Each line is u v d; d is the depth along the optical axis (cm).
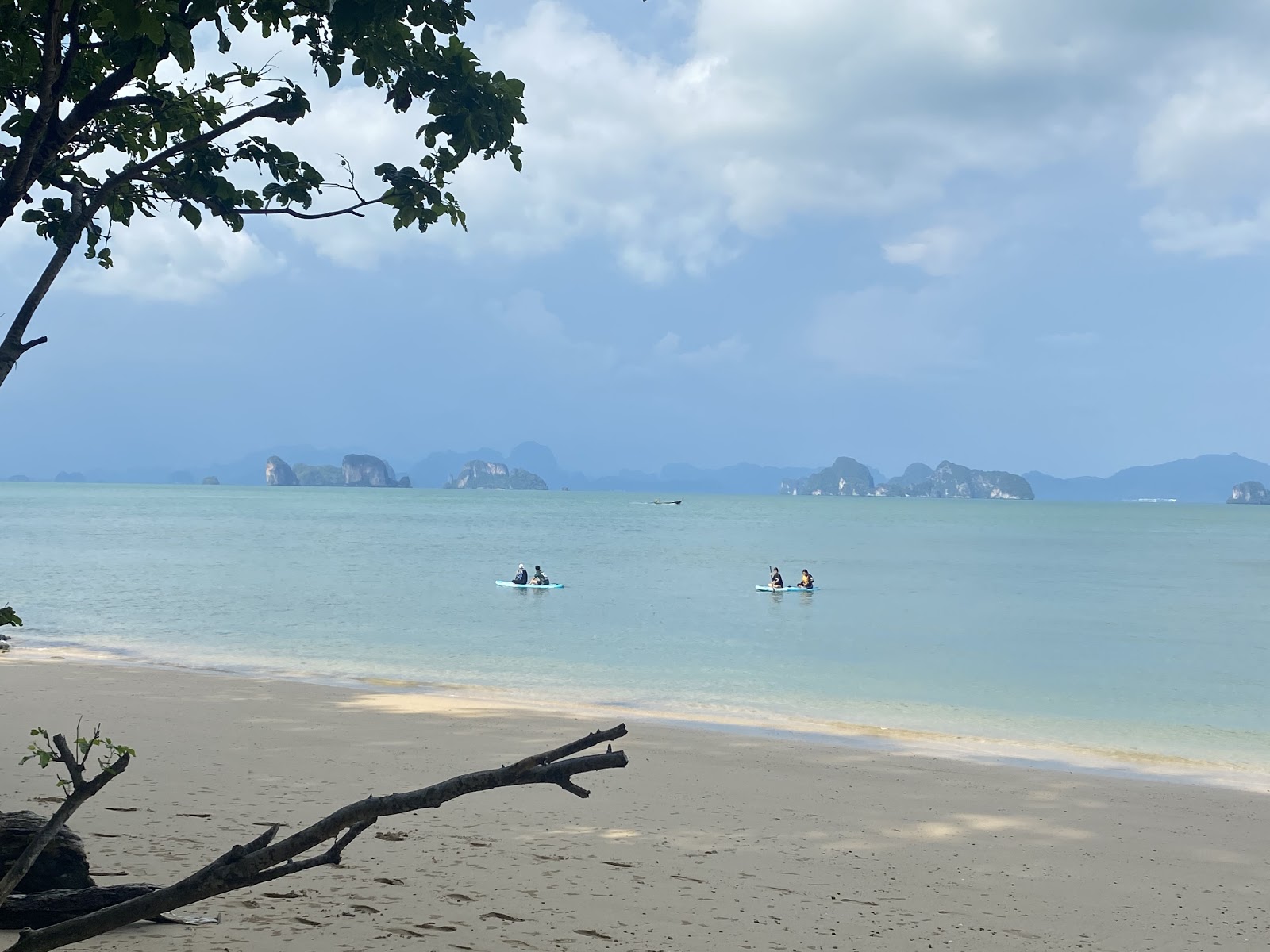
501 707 2020
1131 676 2673
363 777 1378
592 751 1608
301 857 1000
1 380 443
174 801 1203
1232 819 1342
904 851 1144
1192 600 4838
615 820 1217
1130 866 1121
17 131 559
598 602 4291
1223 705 2278
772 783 1446
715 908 912
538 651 2947
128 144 621
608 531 11925
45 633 3100
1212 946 884
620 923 855
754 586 5141
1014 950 850
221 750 1530
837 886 1002
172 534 9288
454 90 564
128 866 930
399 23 547
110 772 354
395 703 2023
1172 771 1653
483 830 1143
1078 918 945
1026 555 8538
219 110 592
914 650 3088
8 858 691
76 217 516
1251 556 8712
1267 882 1077
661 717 1992
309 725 1764
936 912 939
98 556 6462
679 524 14312
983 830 1248
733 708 2127
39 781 1278
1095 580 6003
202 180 593
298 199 612
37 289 455
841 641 3247
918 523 16962
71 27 456
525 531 11394
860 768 1575
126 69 457
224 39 526
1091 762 1709
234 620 3516
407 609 3925
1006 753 1758
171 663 2567
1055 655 3027
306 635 3194
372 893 895
